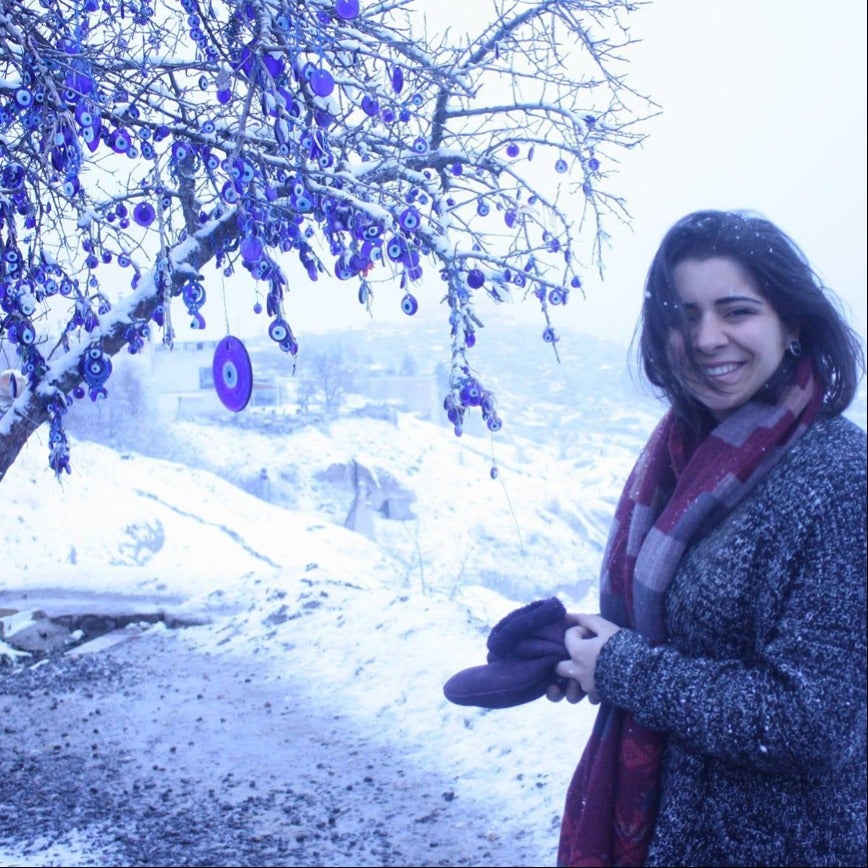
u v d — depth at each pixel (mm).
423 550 68625
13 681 8703
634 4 5750
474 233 5086
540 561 72062
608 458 100812
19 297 4555
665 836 1625
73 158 4250
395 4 5562
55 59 4520
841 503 1523
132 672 8969
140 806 5461
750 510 1601
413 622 9039
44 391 4922
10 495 30203
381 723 6844
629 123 5730
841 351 1667
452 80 5371
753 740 1469
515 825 4965
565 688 1820
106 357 4871
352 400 93250
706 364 1661
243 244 4375
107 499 34312
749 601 1572
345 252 4578
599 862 1705
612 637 1688
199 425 72188
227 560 35688
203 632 10430
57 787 5820
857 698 1453
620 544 1845
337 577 12648
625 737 1707
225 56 4770
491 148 5805
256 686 8156
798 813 1550
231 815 5277
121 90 4852
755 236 1659
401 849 4723
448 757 6035
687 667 1582
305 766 6137
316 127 4504
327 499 72625
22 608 12172
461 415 4176
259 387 84750
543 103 5770
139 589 13844
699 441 1778
